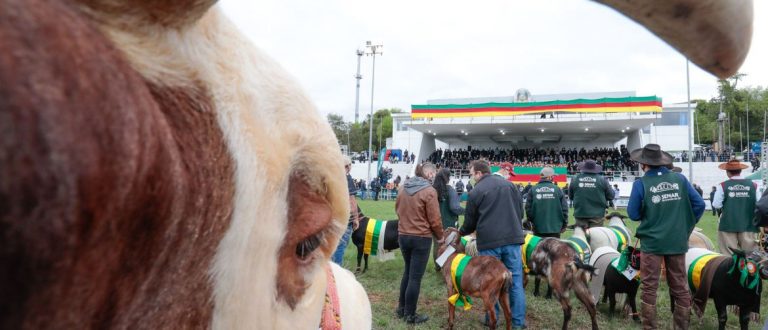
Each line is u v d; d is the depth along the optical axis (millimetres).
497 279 5285
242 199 452
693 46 297
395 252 10547
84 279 250
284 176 576
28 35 204
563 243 6102
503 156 44406
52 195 199
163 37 351
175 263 350
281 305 637
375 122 89562
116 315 301
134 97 273
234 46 488
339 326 966
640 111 34906
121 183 250
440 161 43562
